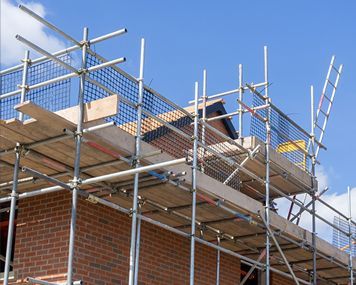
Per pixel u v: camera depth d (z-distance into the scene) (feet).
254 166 50.14
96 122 35.17
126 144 36.83
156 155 37.88
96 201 35.47
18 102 37.01
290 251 53.42
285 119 53.62
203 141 46.78
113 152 36.29
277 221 48.67
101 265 42.24
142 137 38.37
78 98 34.65
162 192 41.73
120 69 37.78
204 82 53.57
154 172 38.60
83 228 41.63
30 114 31.91
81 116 34.12
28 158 36.01
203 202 43.24
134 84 38.91
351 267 58.65
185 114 43.80
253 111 49.62
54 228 41.63
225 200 43.70
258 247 52.31
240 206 44.93
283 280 60.03
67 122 33.27
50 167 37.68
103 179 34.68
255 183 53.26
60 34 34.65
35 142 34.71
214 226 47.93
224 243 51.03
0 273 42.52
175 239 48.26
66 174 38.73
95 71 36.14
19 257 42.19
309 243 52.70
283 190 55.11
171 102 41.81
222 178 48.57
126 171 34.91
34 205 42.78
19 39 32.48
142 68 39.52
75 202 33.63
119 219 44.21
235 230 48.73
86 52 35.65
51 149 35.58
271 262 55.72
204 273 50.37
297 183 53.88
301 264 57.16
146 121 42.57
